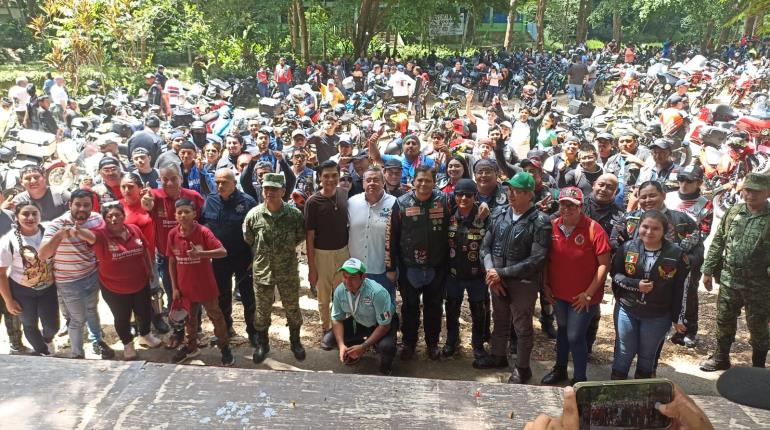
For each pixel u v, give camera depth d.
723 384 0.82
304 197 6.00
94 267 4.58
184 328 5.06
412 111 17.86
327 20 25.92
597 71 23.05
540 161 5.52
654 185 4.65
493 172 4.97
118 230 4.50
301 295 6.40
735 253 4.35
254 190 6.38
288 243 4.67
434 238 4.61
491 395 1.37
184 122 12.88
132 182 5.01
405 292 4.77
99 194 5.51
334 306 4.54
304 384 1.36
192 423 1.21
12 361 1.39
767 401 0.77
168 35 23.80
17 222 4.45
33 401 1.24
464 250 4.62
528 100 18.66
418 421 1.26
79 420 1.20
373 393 1.34
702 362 4.91
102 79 18.78
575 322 4.20
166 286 5.40
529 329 4.35
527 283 4.25
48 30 24.20
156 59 23.72
